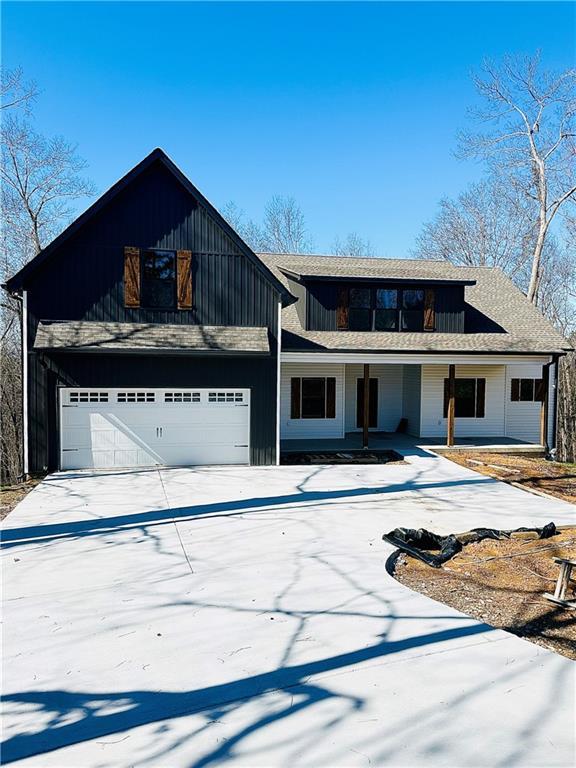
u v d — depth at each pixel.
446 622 5.28
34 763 3.23
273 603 5.73
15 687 4.10
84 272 13.35
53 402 13.20
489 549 7.94
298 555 7.39
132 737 3.48
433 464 14.78
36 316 13.11
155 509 9.90
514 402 19.14
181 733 3.51
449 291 17.48
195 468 13.86
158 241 13.77
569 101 25.19
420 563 7.32
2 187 25.92
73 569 6.77
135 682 4.15
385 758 3.25
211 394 14.07
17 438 21.83
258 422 14.34
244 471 13.64
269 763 3.20
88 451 13.43
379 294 17.12
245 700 3.89
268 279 14.27
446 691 4.02
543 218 26.20
